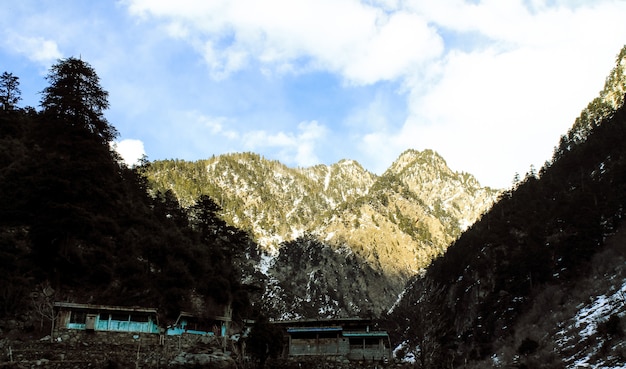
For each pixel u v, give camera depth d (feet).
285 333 186.39
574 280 248.73
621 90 606.55
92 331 131.85
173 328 153.38
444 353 266.36
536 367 175.11
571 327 196.24
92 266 153.28
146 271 181.16
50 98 167.63
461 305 333.62
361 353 182.60
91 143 164.86
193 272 192.44
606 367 142.72
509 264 313.73
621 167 304.91
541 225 320.70
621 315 173.78
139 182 281.13
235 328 186.09
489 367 212.84
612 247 243.40
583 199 297.94
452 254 443.32
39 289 140.36
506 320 274.16
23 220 148.05
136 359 123.03
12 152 188.85
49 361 109.91
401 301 487.20
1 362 104.12
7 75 254.27
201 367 127.13
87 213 145.79
